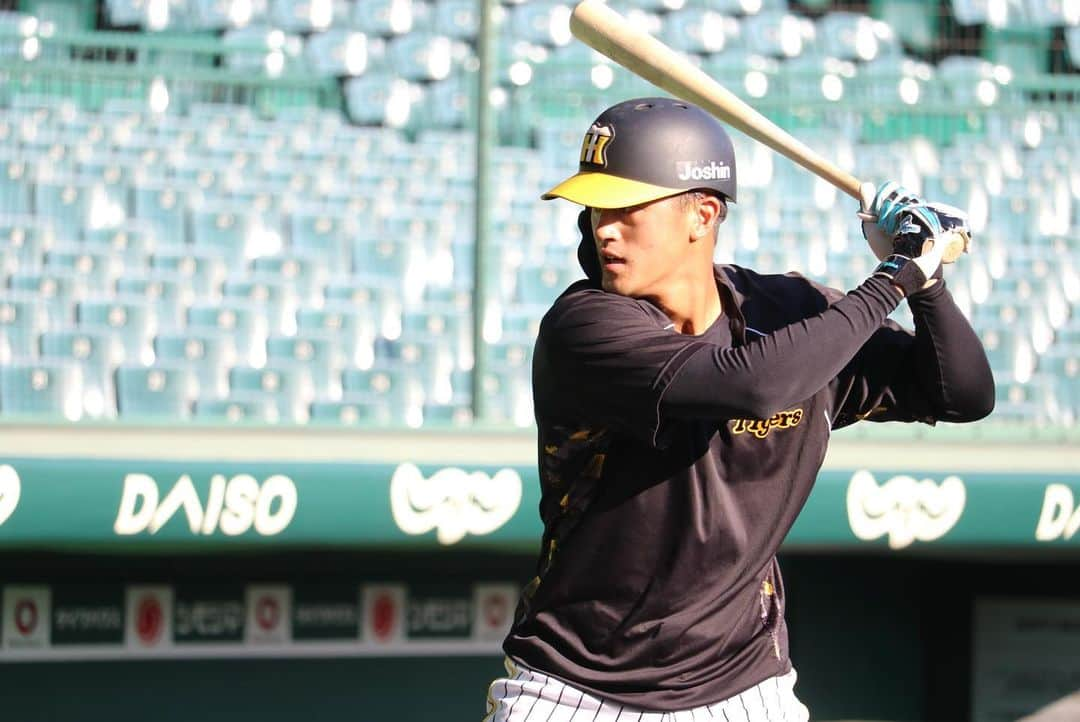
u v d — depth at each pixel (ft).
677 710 27.89
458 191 94.17
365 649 66.64
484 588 68.44
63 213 82.74
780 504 28.04
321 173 94.84
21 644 62.13
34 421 52.03
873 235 29.40
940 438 60.85
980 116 107.24
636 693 27.86
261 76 98.32
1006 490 61.46
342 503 55.36
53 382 64.85
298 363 71.15
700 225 27.53
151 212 83.56
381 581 66.95
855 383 29.27
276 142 98.78
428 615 67.67
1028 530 61.77
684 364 25.32
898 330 29.86
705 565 27.45
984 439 61.52
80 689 63.16
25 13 98.73
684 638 27.68
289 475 54.80
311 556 65.82
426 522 56.29
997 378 80.38
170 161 92.58
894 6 124.67
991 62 121.70
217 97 103.09
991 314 85.30
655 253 26.91
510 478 57.47
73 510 52.21
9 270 75.61
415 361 71.51
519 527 57.62
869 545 59.72
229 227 83.56
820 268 89.76
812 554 72.59
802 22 125.49
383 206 89.81
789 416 27.76
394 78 109.29
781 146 29.96
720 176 27.35
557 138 95.86
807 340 25.31
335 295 77.77
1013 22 121.49
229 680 65.21
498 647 68.69
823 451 28.71
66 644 62.80
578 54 106.11
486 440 57.36
